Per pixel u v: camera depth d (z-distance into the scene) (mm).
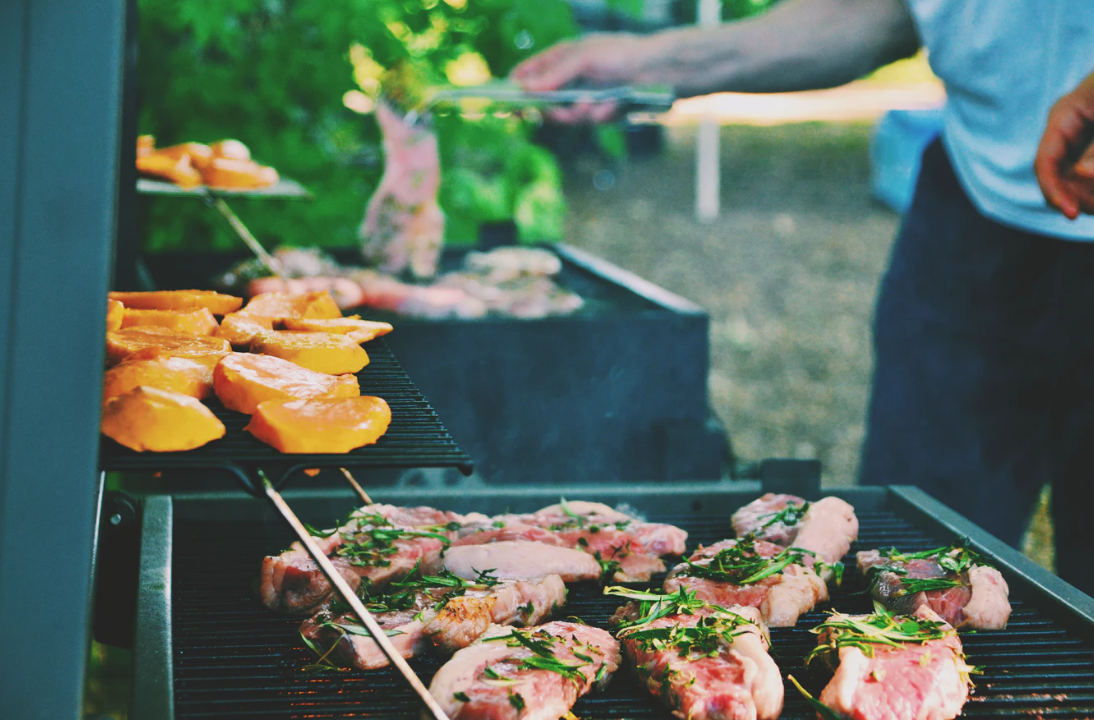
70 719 963
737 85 3209
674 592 1628
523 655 1336
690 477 2830
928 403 2926
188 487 2828
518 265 3664
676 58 3191
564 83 3240
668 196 10461
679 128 14188
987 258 2734
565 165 11289
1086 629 1547
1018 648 1537
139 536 1838
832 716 1274
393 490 2082
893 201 9914
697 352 2889
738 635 1380
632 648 1418
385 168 3529
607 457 2916
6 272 941
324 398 1188
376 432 1128
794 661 1509
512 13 3986
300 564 1602
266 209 3895
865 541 1994
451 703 1248
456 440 2865
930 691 1299
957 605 1578
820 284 7910
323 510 2018
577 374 2867
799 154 12336
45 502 954
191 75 3729
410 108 3402
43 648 956
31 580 953
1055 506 2750
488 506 2086
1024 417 2811
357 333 1637
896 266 3045
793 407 5863
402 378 1473
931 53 2648
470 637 1451
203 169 2781
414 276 3477
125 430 1059
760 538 1896
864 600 1742
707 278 7957
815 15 3127
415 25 4035
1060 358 2629
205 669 1422
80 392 957
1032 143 2447
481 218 4406
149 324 1581
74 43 944
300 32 3873
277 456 1035
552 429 2889
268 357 1353
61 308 951
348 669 1420
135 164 2576
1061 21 2344
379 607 1511
